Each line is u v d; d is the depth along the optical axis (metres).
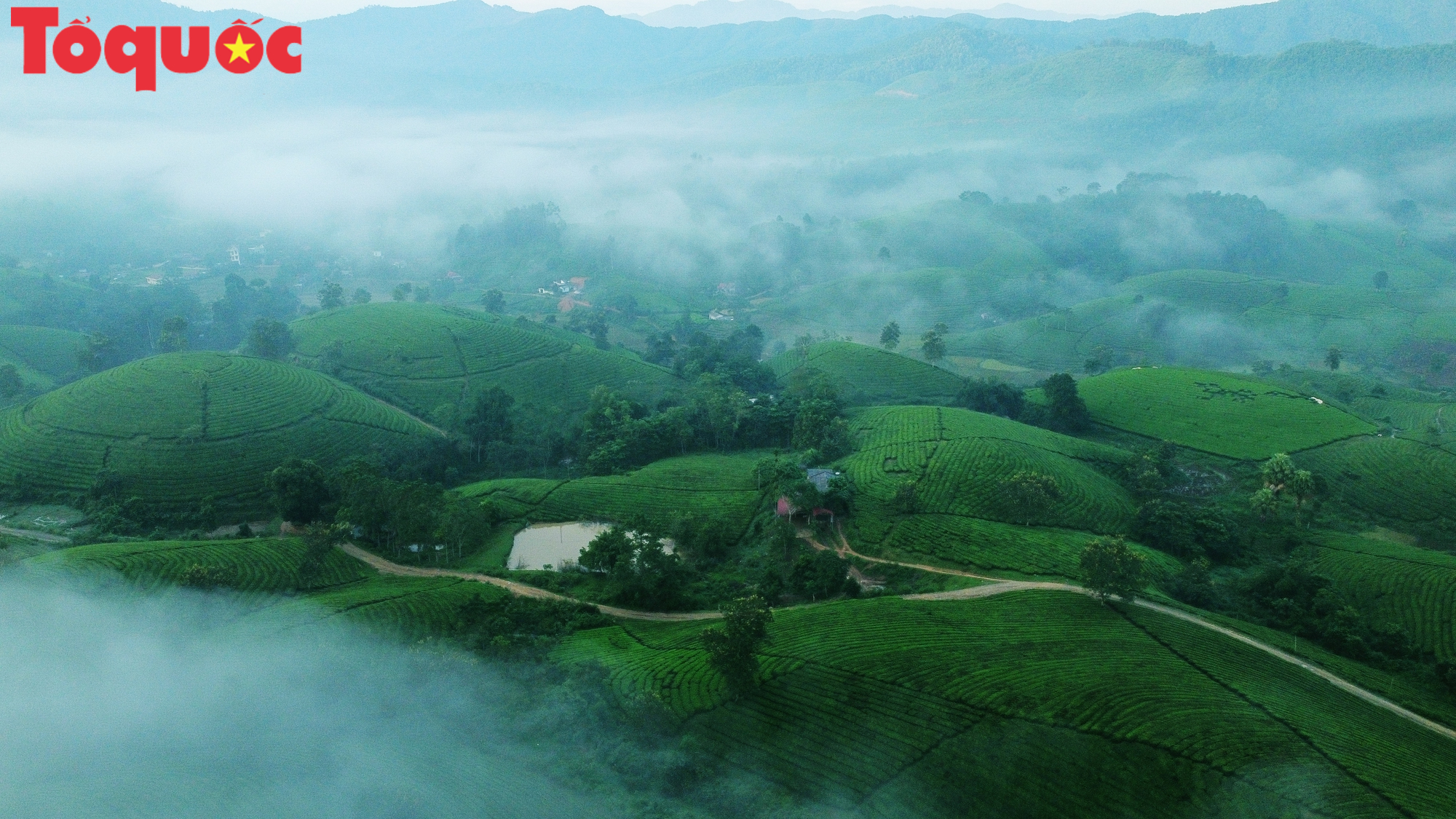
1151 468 157.25
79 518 143.12
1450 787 72.81
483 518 138.50
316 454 173.12
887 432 176.00
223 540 128.12
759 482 149.50
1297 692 87.69
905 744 79.19
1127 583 102.25
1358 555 126.31
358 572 122.44
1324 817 67.00
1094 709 80.50
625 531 123.44
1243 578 121.62
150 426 166.75
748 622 86.56
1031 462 153.38
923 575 116.62
